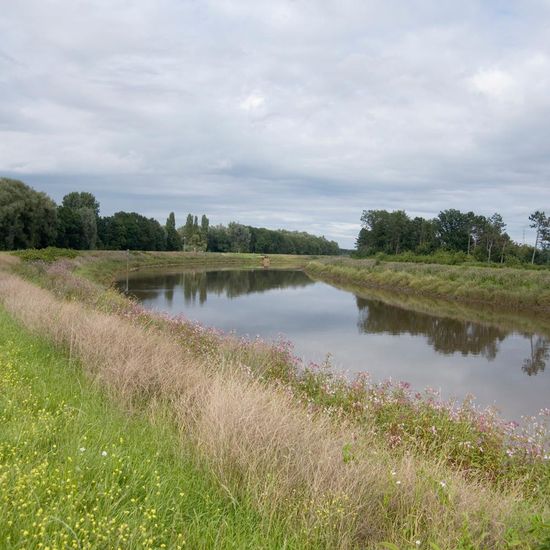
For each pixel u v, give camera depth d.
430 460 6.27
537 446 7.45
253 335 20.20
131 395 6.98
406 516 4.10
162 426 5.86
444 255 65.19
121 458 4.39
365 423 7.80
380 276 49.34
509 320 26.84
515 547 3.77
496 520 4.25
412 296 38.69
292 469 4.74
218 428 5.24
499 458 7.20
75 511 3.46
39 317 11.17
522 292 32.69
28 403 5.93
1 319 11.44
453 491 4.41
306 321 24.88
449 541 3.64
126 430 5.57
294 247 153.12
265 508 4.01
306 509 4.06
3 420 5.09
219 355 11.02
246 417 5.34
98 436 5.07
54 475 3.93
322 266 69.44
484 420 8.34
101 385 7.39
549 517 4.33
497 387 13.99
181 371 8.14
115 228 87.75
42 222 60.47
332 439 5.51
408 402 9.18
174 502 3.94
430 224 91.44
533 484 6.59
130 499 3.91
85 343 8.98
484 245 76.94
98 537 3.18
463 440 7.71
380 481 4.62
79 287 20.42
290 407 6.77
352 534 3.86
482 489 5.30
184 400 6.57
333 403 9.02
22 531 3.09
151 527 3.46
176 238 104.94
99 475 4.13
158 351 9.28
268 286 46.16
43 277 24.66
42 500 3.60
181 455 5.02
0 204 54.25
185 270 65.75
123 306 16.52
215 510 4.06
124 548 3.23
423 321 25.83
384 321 25.55
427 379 14.60
